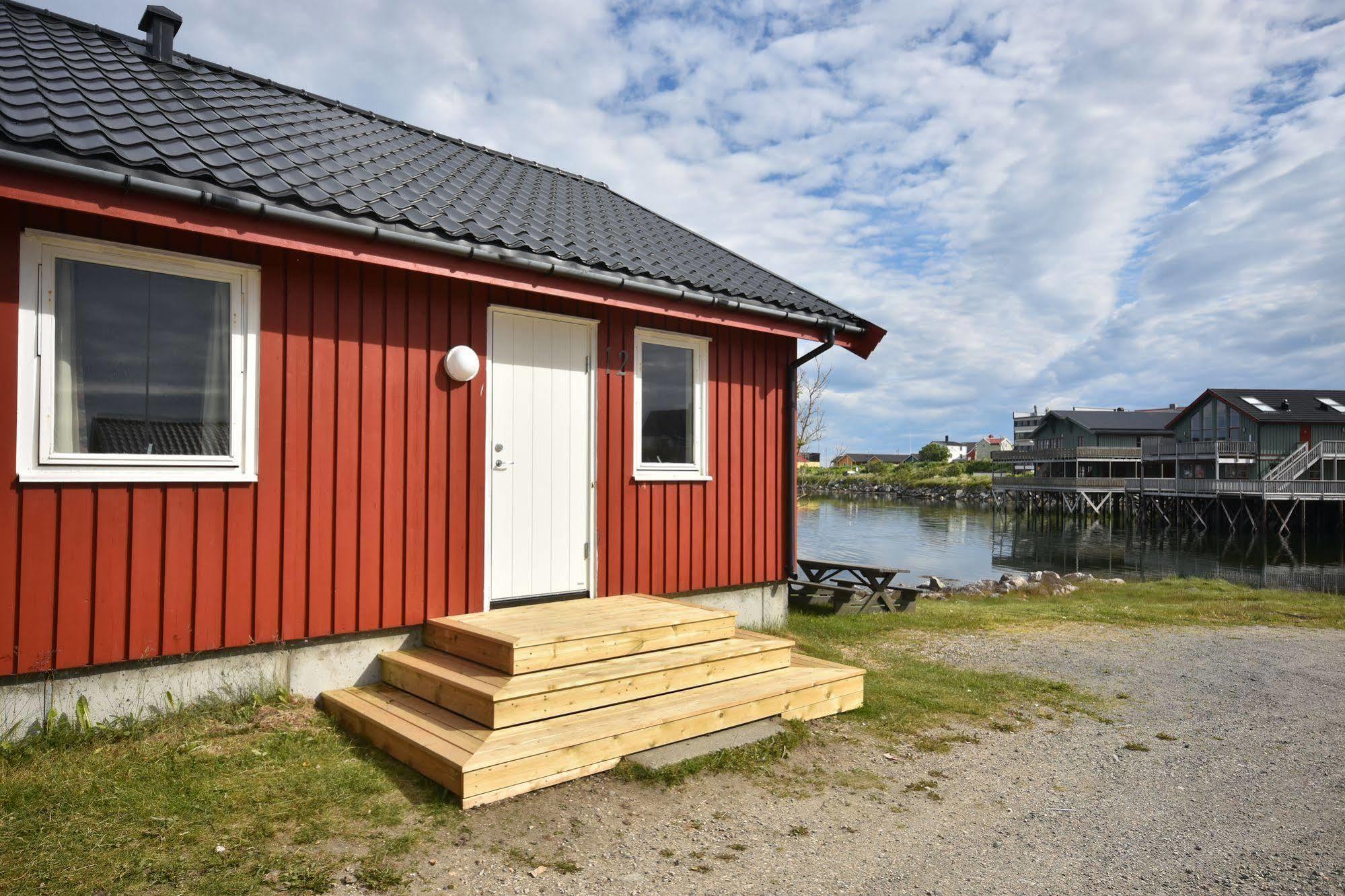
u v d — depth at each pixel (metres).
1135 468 57.88
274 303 4.86
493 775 3.85
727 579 7.62
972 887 3.35
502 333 5.96
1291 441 45.59
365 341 5.23
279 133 5.66
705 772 4.44
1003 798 4.37
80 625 4.18
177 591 4.49
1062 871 3.52
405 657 5.16
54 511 4.11
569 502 6.39
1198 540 36.34
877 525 40.66
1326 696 6.79
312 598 4.97
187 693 4.56
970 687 6.70
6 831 3.27
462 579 5.68
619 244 6.89
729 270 7.78
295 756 4.21
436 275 5.34
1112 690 6.83
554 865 3.36
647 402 6.99
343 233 4.61
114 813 3.48
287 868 3.16
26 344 4.05
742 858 3.53
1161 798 4.44
